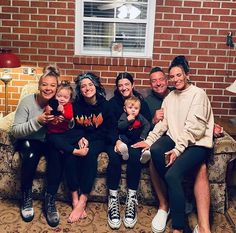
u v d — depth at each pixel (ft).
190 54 11.03
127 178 8.17
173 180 7.23
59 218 8.00
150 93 9.52
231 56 11.01
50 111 7.66
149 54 11.24
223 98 11.39
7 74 10.85
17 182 8.55
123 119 8.34
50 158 7.93
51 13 10.71
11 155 8.36
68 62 11.12
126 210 8.02
